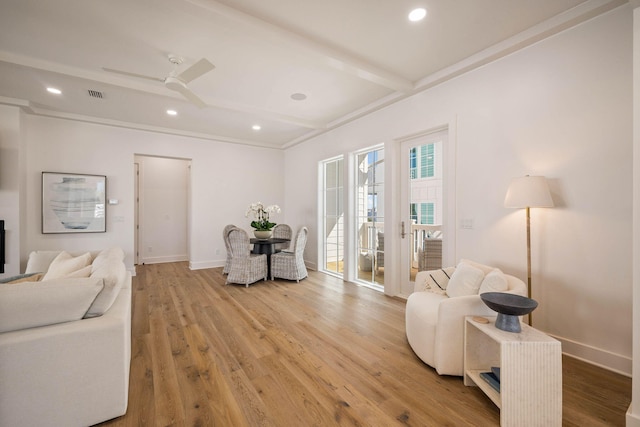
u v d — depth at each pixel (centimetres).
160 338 261
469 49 271
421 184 365
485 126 282
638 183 151
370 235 461
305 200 598
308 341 257
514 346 153
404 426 156
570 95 227
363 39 255
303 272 493
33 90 352
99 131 478
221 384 193
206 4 204
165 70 310
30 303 146
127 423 157
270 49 269
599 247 214
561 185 232
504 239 268
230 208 611
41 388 142
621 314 205
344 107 420
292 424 158
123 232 494
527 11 219
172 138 546
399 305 355
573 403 174
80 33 245
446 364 200
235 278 445
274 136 586
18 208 391
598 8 205
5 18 225
